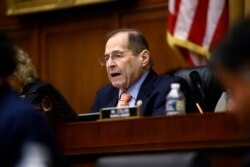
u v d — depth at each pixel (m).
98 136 5.85
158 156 3.99
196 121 5.39
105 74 12.84
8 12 13.77
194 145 5.38
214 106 7.75
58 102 7.72
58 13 13.45
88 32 13.09
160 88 7.41
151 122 5.59
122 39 7.98
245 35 3.36
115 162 4.06
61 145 6.02
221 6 10.63
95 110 8.20
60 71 13.38
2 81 4.36
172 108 6.03
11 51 4.40
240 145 5.19
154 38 12.33
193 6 10.73
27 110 4.12
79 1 12.88
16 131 4.02
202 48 10.62
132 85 7.90
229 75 3.45
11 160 3.98
